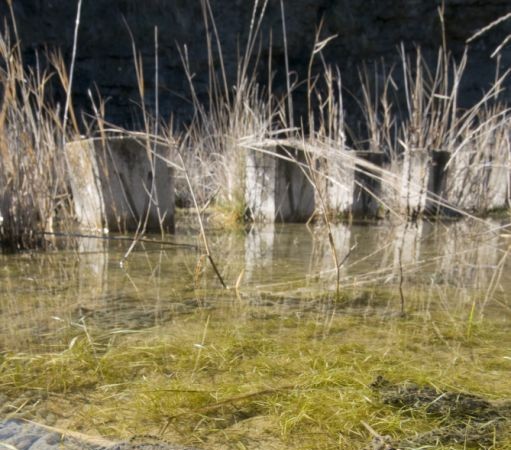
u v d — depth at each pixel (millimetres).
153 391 1013
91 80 10867
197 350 1218
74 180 3463
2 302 1627
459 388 1038
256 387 1034
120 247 2758
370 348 1258
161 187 3414
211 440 858
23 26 10414
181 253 2600
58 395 1003
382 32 10945
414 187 4461
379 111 10680
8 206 2594
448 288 1921
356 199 4457
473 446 842
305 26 10969
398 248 2918
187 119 10859
